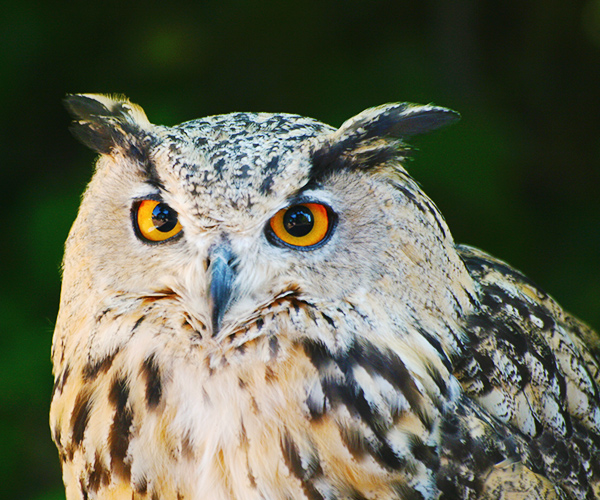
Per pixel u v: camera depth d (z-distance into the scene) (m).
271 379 2.79
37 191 3.08
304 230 2.80
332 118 3.12
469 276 2.84
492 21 3.68
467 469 2.79
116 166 2.81
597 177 3.49
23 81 3.11
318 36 3.31
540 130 3.60
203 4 3.27
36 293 3.04
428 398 2.79
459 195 3.06
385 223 2.79
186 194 2.79
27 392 3.01
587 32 3.78
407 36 3.40
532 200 3.33
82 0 3.16
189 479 2.79
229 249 2.79
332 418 2.78
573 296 3.10
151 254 2.80
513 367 2.82
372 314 2.79
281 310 2.79
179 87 3.18
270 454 2.78
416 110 2.83
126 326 2.80
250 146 2.80
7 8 3.12
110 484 2.80
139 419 2.79
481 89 3.45
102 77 3.15
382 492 2.78
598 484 2.85
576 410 2.86
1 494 3.02
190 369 2.79
